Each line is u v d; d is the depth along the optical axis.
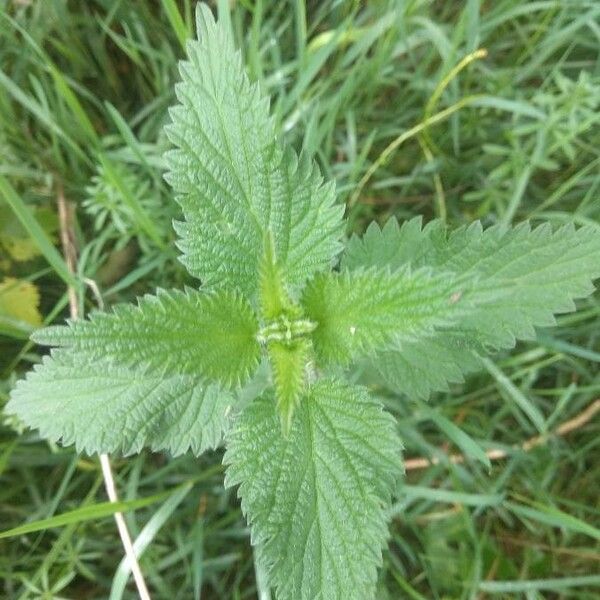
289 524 0.15
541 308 0.17
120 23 0.27
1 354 0.26
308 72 0.24
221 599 0.27
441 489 0.26
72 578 0.25
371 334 0.14
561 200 0.28
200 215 0.16
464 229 0.18
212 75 0.16
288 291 0.16
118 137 0.26
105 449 0.17
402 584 0.25
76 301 0.25
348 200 0.27
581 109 0.25
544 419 0.28
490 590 0.25
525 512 0.24
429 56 0.27
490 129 0.28
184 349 0.14
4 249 0.26
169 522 0.26
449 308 0.12
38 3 0.25
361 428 0.16
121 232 0.25
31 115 0.27
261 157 0.16
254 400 0.16
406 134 0.25
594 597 0.26
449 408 0.27
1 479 0.26
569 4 0.26
